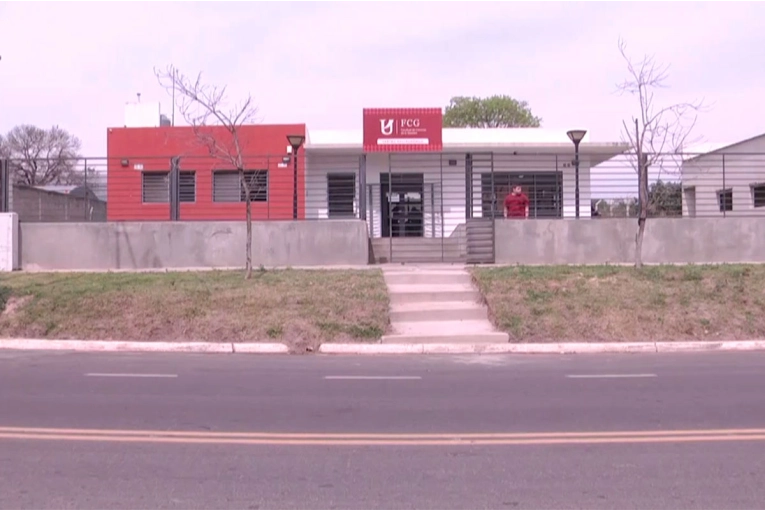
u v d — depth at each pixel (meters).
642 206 18.62
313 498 6.07
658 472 6.70
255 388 10.57
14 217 20.28
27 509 5.82
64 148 55.44
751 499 6.02
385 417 8.79
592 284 17.19
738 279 17.52
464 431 8.13
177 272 18.80
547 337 14.99
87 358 13.45
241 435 7.96
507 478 6.55
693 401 9.66
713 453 7.27
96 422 8.52
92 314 15.64
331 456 7.20
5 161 20.84
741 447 7.47
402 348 14.29
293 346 14.34
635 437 7.86
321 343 14.47
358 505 5.91
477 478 6.55
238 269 19.42
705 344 14.61
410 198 28.58
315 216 26.25
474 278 17.83
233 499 6.04
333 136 29.30
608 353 14.25
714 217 20.95
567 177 28.28
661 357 13.66
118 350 14.43
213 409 9.20
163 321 15.30
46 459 7.09
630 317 15.56
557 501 5.99
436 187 28.56
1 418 8.70
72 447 7.49
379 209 28.58
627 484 6.38
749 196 27.19
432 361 13.21
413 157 28.39
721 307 16.06
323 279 17.61
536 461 7.03
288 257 20.52
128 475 6.64
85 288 16.75
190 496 6.11
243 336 14.83
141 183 27.84
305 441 7.73
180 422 8.53
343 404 9.50
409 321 16.00
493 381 11.16
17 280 17.81
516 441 7.72
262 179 26.92
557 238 20.81
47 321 15.42
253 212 26.91
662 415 8.88
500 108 61.59
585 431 8.12
